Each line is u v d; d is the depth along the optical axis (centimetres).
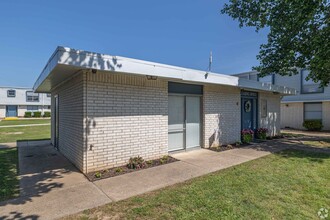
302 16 770
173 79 657
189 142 790
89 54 430
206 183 437
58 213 309
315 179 468
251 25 982
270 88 1055
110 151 548
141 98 614
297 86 1795
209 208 327
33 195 376
